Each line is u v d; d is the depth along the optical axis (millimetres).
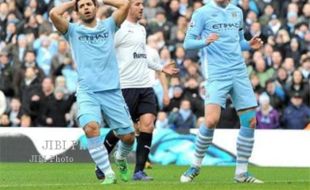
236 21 36375
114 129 35250
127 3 34750
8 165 51219
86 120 34031
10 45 70188
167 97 48188
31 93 63062
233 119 61688
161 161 53969
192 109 63406
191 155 53875
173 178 41156
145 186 32188
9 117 63906
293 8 75062
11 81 67000
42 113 62781
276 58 68000
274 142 54219
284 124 63719
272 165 54188
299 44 71938
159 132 54125
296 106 63812
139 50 39688
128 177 38531
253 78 66062
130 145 35938
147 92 39844
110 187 31766
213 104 36156
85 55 34312
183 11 74500
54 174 43688
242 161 36531
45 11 74375
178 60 67438
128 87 39531
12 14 73688
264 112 62750
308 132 54094
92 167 49500
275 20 74062
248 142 36438
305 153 54000
